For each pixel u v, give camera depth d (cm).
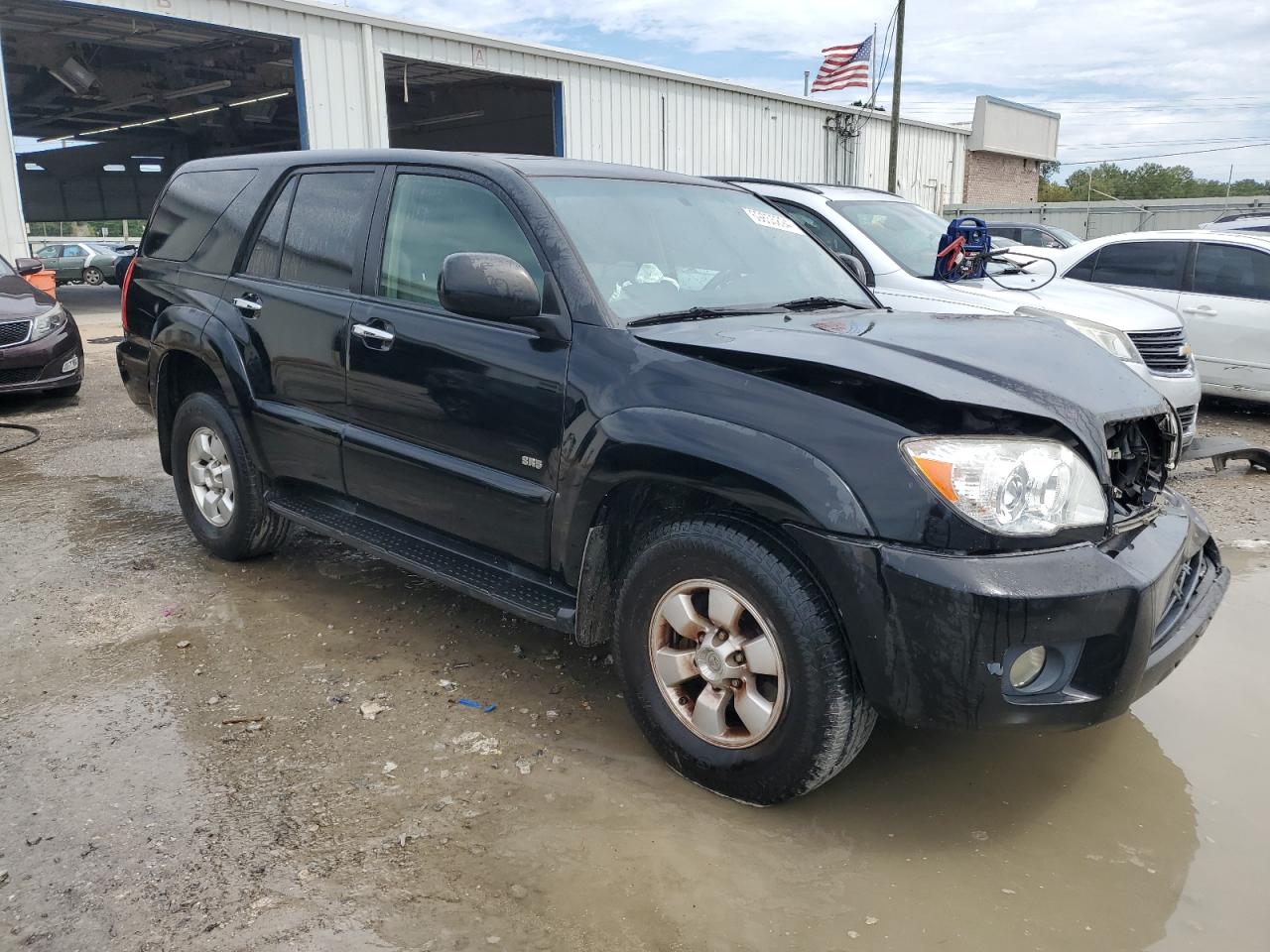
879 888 241
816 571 247
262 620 401
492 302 292
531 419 303
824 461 243
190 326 436
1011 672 237
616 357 287
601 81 2050
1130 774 294
